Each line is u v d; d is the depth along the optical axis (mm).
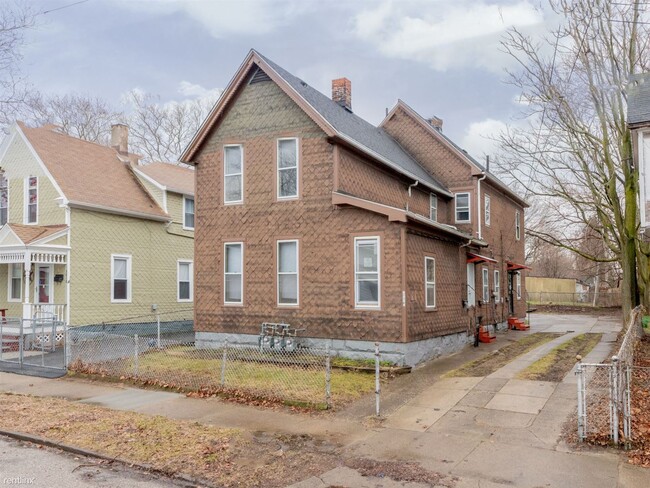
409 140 23469
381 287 13930
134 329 21031
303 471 6805
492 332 22016
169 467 6973
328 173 14938
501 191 25219
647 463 6758
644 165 14992
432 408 9734
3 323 17812
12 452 7816
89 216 19578
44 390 11812
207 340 16500
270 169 15867
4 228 18078
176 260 23359
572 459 6957
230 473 6766
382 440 7988
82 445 7867
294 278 15336
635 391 9961
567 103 18453
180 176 25422
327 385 9961
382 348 13781
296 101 15211
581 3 17016
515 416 8961
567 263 65438
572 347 17078
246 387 11133
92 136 41375
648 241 20141
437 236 15984
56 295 18734
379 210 13844
